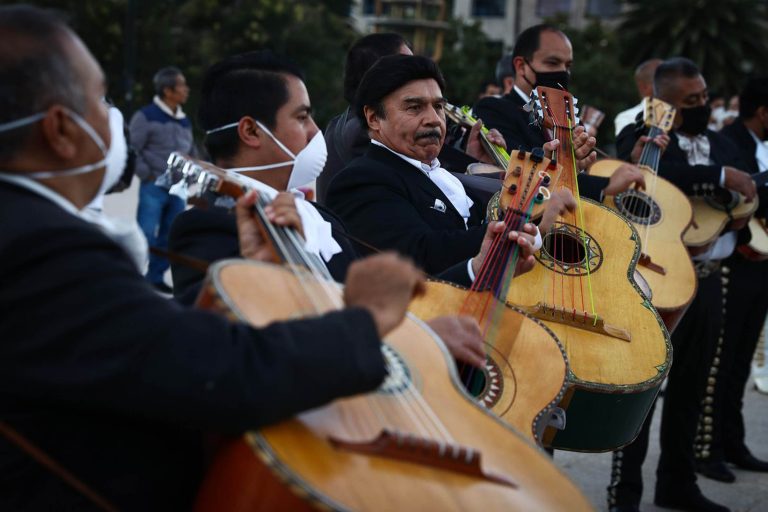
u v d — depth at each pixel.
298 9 29.64
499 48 39.03
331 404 1.69
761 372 7.01
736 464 5.39
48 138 1.65
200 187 2.11
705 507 4.63
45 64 1.64
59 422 1.64
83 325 1.50
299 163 2.72
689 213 4.25
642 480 4.86
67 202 1.68
